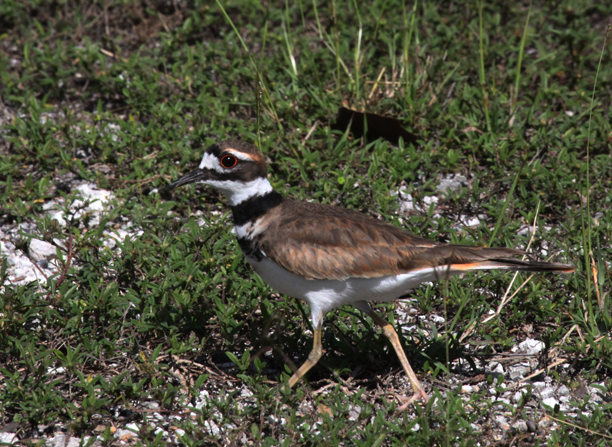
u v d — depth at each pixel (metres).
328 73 15.03
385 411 8.11
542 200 12.22
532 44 16.84
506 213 11.98
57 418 8.13
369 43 16.05
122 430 8.02
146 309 9.42
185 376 8.85
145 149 13.16
